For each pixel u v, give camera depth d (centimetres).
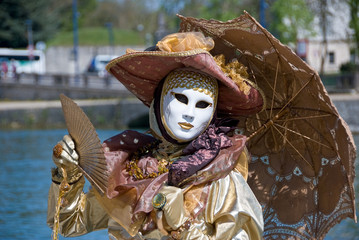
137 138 352
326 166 346
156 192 324
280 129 366
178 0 4112
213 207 316
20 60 4534
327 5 3191
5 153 1869
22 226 835
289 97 359
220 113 370
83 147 316
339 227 798
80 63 5094
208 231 316
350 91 2934
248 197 322
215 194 319
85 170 317
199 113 333
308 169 357
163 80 347
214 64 327
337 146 329
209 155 323
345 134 317
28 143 2259
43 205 996
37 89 3612
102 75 4266
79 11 7294
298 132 358
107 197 327
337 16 3278
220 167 322
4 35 5400
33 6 5519
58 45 5041
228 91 348
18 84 3638
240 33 338
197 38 330
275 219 363
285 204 362
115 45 5312
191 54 317
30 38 5403
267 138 372
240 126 377
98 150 310
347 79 3106
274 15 3328
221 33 352
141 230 326
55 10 6047
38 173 1397
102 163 311
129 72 350
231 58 367
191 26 362
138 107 3219
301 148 358
